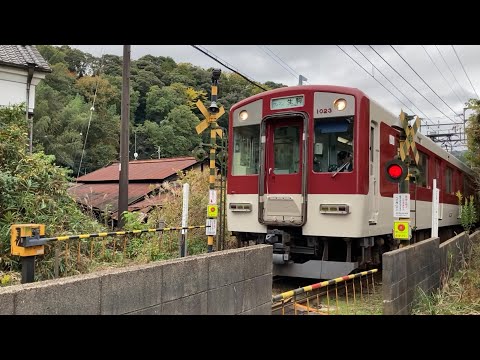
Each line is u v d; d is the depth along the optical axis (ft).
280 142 24.76
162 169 54.03
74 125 112.47
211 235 26.37
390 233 26.84
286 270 23.57
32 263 14.14
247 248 12.64
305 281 26.71
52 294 7.53
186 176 38.04
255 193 24.97
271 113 24.72
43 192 24.89
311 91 23.68
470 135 42.88
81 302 7.97
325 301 21.13
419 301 17.53
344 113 22.86
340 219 22.36
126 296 8.79
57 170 26.50
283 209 23.76
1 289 7.09
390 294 14.66
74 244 24.75
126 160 35.76
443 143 77.36
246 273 12.24
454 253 25.48
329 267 22.54
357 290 23.97
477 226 55.31
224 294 11.37
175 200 35.24
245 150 25.90
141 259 28.07
